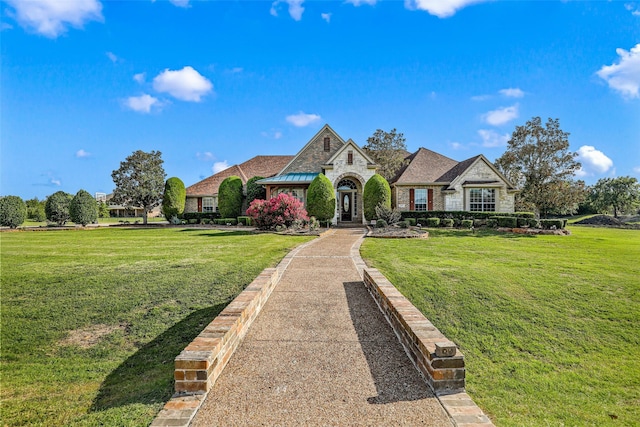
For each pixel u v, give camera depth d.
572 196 31.53
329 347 5.11
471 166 28.56
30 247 16.06
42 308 7.43
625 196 46.56
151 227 31.28
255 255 12.80
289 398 3.74
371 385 4.03
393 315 5.80
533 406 4.55
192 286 8.77
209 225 32.06
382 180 26.59
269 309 6.84
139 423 3.71
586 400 4.71
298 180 28.33
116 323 6.79
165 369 5.10
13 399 4.38
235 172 37.50
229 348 4.70
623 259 12.36
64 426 3.76
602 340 6.41
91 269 10.60
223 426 3.24
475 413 3.44
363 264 11.04
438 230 22.86
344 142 31.23
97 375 4.98
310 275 9.60
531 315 7.31
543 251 14.20
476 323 6.98
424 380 4.13
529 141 33.19
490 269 10.37
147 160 36.94
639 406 4.60
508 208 28.30
